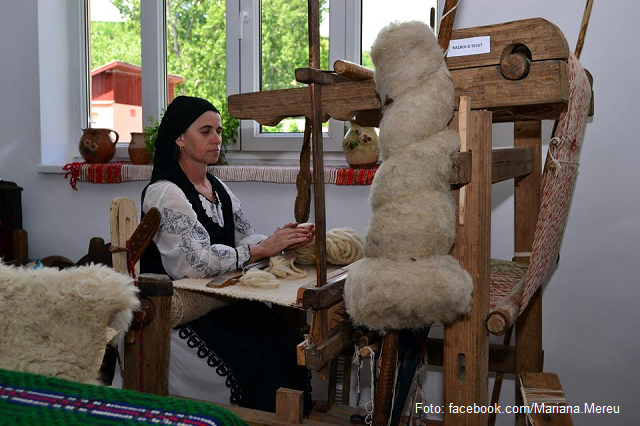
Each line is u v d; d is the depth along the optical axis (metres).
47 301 0.99
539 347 1.77
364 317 1.04
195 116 1.93
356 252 1.78
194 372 1.74
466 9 2.14
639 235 2.00
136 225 1.44
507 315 1.08
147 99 2.86
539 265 1.30
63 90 2.98
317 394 2.15
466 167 1.05
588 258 2.06
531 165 1.67
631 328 2.03
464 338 1.12
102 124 3.02
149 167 2.57
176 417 0.69
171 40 2.82
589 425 2.09
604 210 2.03
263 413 1.32
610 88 2.00
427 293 0.99
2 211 2.81
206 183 2.08
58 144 2.96
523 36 1.02
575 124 1.22
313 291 1.15
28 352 0.98
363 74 1.16
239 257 1.77
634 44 1.97
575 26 2.01
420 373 1.36
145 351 1.37
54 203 2.88
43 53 2.87
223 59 2.73
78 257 2.86
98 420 0.68
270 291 1.54
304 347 1.15
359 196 2.34
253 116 1.27
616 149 2.01
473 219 1.09
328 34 2.53
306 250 1.78
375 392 1.24
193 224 1.82
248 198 2.53
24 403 0.73
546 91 1.01
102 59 2.99
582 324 2.08
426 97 1.02
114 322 1.05
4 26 2.90
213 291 1.56
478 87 1.06
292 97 1.22
